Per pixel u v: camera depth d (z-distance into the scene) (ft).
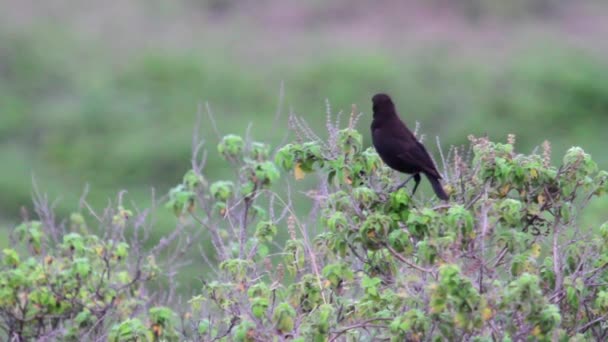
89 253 34.47
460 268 26.37
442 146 99.09
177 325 36.11
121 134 99.91
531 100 106.73
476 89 111.14
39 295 33.42
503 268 30.86
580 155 29.14
